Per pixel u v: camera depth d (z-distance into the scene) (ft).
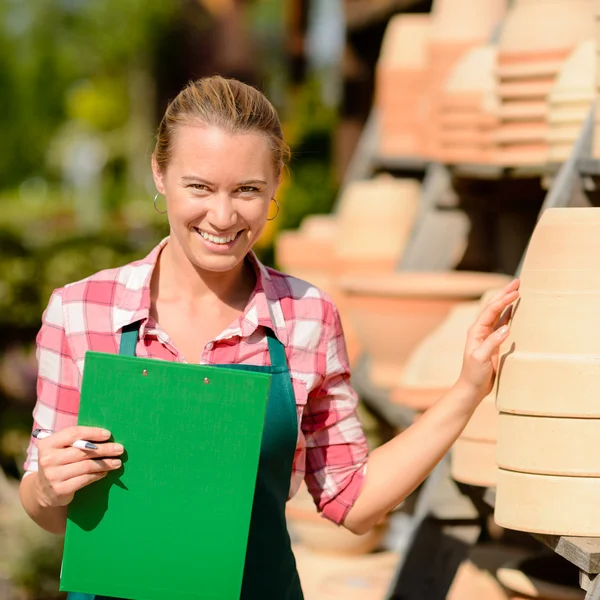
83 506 13.93
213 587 14.03
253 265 15.96
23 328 67.41
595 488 14.84
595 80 19.77
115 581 14.05
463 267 31.71
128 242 84.33
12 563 33.99
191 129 14.23
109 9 196.24
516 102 22.68
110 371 13.67
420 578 20.90
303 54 76.59
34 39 237.25
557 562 19.95
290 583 15.55
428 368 22.21
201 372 13.74
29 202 195.11
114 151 209.36
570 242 15.25
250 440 13.87
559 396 14.89
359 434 16.25
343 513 16.06
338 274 32.71
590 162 18.85
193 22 153.79
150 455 13.84
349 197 33.09
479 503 20.61
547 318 15.16
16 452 49.65
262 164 14.39
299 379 15.58
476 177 27.99
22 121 237.25
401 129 33.81
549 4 22.22
